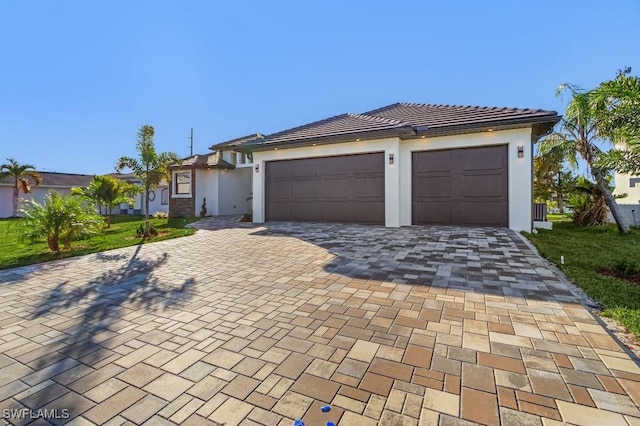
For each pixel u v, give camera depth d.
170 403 2.21
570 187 13.27
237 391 2.33
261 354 2.84
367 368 2.58
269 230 11.09
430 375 2.47
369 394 2.26
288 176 13.64
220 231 11.23
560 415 2.01
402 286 4.66
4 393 2.33
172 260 6.74
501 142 10.18
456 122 10.66
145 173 11.07
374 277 5.14
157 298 4.38
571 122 11.70
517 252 6.71
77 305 4.14
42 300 4.35
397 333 3.19
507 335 3.10
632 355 2.71
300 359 2.74
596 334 3.10
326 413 2.08
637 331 3.10
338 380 2.43
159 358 2.80
